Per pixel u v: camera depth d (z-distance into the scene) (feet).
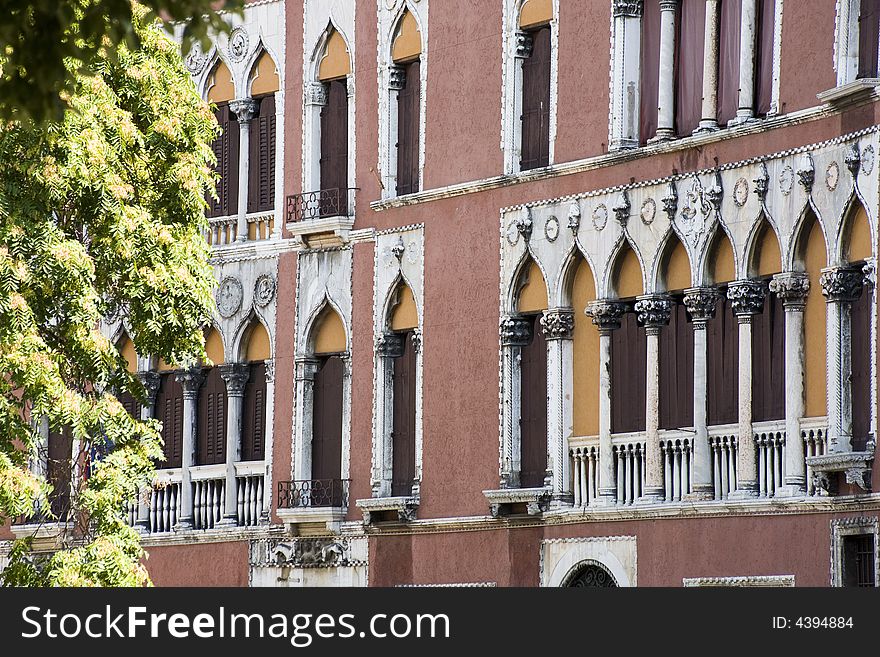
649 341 219.20
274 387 264.52
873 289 194.70
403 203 249.75
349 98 258.57
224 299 270.67
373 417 252.21
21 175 197.06
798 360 203.21
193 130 214.69
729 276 212.02
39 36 118.01
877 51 195.62
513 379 235.20
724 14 214.69
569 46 230.68
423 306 246.68
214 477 270.26
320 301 259.80
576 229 228.02
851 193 197.06
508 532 234.38
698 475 212.23
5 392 198.49
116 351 207.82
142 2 122.21
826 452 198.80
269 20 268.82
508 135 237.25
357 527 252.42
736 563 207.31
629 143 223.10
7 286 192.44
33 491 193.47
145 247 203.72
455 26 245.04
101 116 203.21
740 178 210.38
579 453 227.20
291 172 264.93
